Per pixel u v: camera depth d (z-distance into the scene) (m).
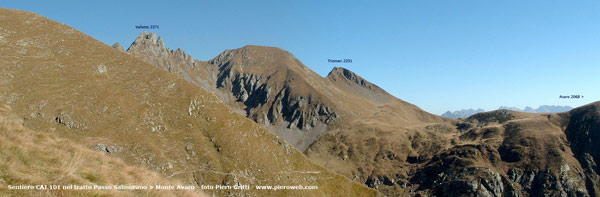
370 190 164.62
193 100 162.38
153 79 167.50
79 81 142.62
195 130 147.62
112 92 145.12
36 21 175.25
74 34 179.75
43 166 14.35
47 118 118.44
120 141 122.25
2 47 143.62
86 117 125.69
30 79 131.88
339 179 165.50
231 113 168.50
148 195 16.11
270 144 162.75
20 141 16.91
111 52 177.88
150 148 125.19
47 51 155.25
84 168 16.47
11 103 117.25
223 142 145.50
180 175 119.94
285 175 146.88
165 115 149.00
